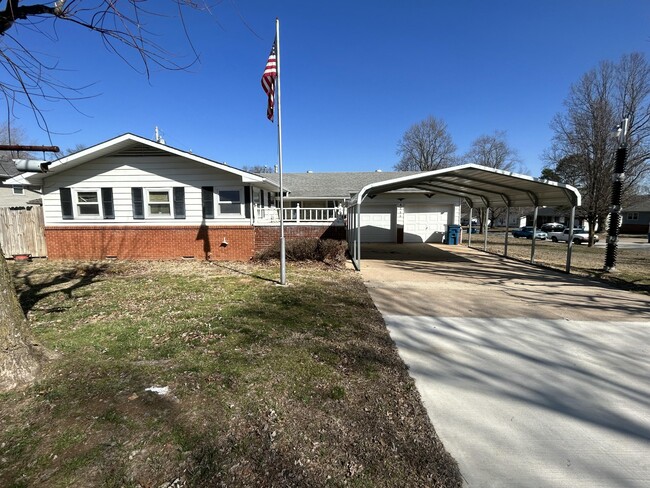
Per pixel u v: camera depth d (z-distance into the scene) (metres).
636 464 2.32
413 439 2.53
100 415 2.66
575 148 21.02
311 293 6.93
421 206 19.73
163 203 11.80
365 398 3.06
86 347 4.00
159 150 11.62
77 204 11.74
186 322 4.95
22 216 11.80
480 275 9.74
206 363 3.61
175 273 9.23
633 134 18.55
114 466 2.15
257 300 6.27
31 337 3.39
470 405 3.01
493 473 2.22
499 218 62.47
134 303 6.02
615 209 10.54
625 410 2.96
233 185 11.74
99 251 11.92
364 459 2.30
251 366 3.56
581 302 6.68
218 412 2.74
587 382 3.46
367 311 5.84
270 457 2.27
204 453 2.28
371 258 13.26
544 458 2.37
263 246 12.05
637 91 18.25
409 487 2.07
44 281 8.03
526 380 3.49
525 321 5.43
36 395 2.93
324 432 2.56
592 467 2.29
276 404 2.89
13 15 3.07
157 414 2.69
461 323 5.31
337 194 19.47
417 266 11.35
